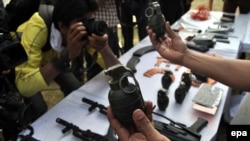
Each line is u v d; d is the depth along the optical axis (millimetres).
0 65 765
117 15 2041
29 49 1102
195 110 995
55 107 1041
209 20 1920
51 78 1092
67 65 1061
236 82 815
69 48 997
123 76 541
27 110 899
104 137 849
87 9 1041
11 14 1318
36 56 1123
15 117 809
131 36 2438
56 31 1129
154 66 1325
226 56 1404
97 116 986
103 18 1800
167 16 2336
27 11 1341
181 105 1026
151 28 924
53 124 951
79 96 1106
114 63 1219
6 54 758
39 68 1104
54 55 1303
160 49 936
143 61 1380
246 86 806
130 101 529
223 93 1073
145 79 1217
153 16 919
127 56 1434
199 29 1766
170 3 2289
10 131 852
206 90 1062
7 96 815
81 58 1088
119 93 532
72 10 1021
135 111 495
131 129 553
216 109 981
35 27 1135
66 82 1530
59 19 1064
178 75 1235
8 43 763
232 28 1755
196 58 883
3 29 863
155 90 1130
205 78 1141
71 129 911
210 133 887
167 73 1130
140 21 2213
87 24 977
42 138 889
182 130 868
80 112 1011
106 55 1204
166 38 931
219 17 1954
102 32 989
